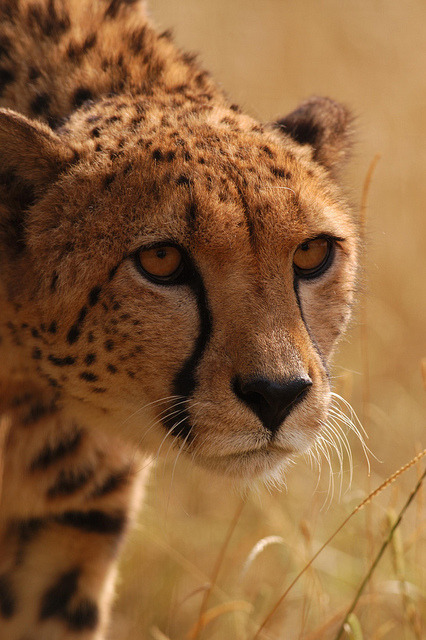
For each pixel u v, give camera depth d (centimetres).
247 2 1995
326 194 768
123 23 909
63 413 834
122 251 719
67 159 749
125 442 812
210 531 1123
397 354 1420
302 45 1895
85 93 830
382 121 1725
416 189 1642
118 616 1059
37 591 894
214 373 713
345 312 802
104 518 898
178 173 718
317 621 987
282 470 808
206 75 914
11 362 791
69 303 739
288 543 966
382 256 1560
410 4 1998
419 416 1314
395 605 1024
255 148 749
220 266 704
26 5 873
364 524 1088
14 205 756
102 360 747
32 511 872
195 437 729
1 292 760
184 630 1020
